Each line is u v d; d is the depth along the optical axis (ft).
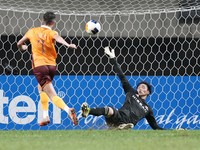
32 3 103.40
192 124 97.60
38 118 93.97
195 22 104.88
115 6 104.99
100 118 94.58
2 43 101.76
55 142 55.88
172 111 97.30
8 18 101.76
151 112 86.94
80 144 53.47
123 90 95.91
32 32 78.23
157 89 97.25
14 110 93.50
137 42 104.63
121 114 85.10
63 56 103.40
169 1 105.29
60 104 75.05
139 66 104.73
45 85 76.84
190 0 104.73
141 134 69.62
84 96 95.55
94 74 103.86
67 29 103.40
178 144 54.03
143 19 104.53
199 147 51.11
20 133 71.92
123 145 52.44
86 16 103.65
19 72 101.96
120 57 104.53
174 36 104.88
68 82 95.25
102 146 51.31
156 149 48.60
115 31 104.06
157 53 104.78
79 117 94.73
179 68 105.50
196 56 105.70
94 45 103.86
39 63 76.89
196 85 97.86
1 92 93.20
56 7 103.96
